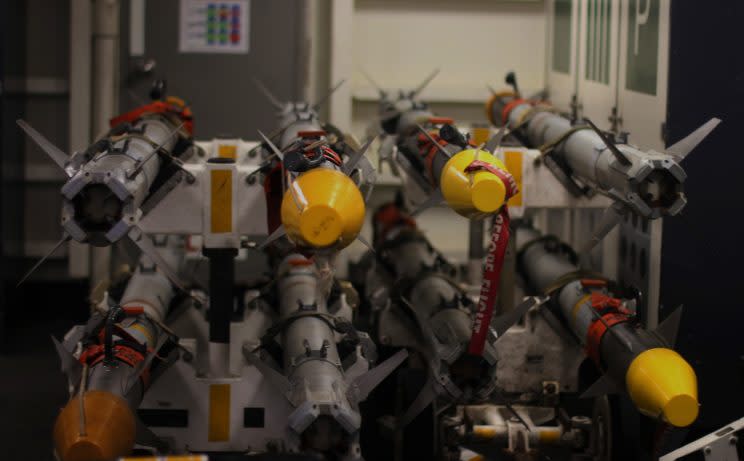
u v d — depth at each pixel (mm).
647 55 5594
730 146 5234
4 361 7129
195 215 4746
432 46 8953
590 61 6957
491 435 5113
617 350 4457
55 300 8625
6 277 7750
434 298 5516
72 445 3699
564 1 7867
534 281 6230
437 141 5086
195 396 4832
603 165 4578
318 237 3650
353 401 4039
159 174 4703
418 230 7391
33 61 8328
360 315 8180
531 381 5398
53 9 8281
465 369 4500
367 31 8914
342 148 4770
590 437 5105
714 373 5328
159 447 4418
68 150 8438
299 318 4781
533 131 6137
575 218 7359
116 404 3926
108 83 8328
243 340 4980
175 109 5887
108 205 3914
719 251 5277
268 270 8125
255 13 8469
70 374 4215
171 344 4820
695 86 5230
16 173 8055
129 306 4957
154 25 8414
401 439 5117
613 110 6293
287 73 8555
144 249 3947
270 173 4660
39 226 8500
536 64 8984
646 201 4176
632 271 5785
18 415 6145
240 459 3281
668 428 4668
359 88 8781
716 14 5180
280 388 4102
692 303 5297
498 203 4113
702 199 5262
